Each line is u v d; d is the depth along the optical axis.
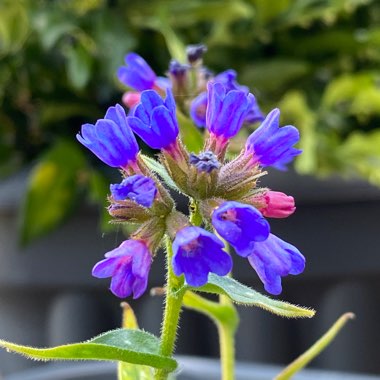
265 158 0.31
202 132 0.41
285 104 0.62
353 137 0.64
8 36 0.62
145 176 0.30
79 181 0.56
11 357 0.59
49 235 0.56
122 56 0.58
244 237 0.29
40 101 0.64
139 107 0.31
